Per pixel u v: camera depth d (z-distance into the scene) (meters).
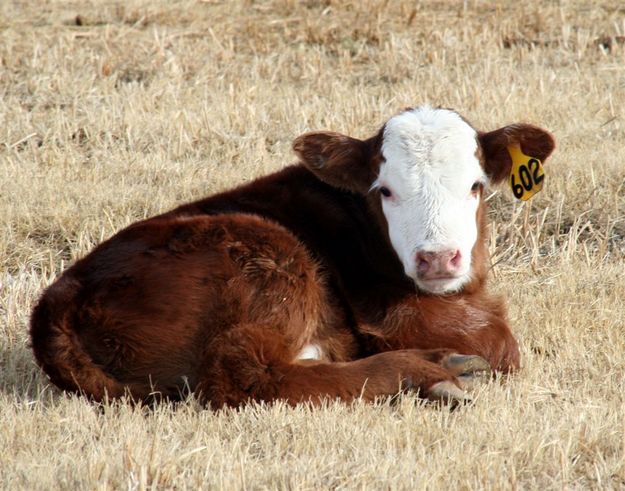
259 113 20.62
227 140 19.48
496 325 10.98
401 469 8.42
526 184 10.80
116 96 21.89
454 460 8.61
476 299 11.16
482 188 10.86
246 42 25.78
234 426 9.41
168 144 19.34
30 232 15.65
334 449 8.86
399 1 28.06
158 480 8.38
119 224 15.77
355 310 10.80
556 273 14.17
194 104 21.58
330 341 10.62
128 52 24.64
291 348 10.20
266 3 28.52
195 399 10.07
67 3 28.50
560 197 16.00
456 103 21.08
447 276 9.99
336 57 24.94
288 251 10.28
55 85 22.59
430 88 22.05
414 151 10.41
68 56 23.97
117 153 18.89
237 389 9.88
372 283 10.89
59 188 16.97
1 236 15.38
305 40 25.72
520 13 26.77
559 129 19.20
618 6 27.20
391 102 21.27
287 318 10.16
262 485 8.27
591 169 16.38
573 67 23.31
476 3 27.72
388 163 10.48
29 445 9.26
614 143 18.23
